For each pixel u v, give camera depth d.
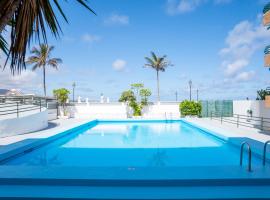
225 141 12.45
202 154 10.41
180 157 9.86
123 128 20.39
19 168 5.59
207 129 15.76
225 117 25.20
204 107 27.84
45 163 9.02
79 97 31.47
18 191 4.61
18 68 2.58
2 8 2.34
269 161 8.09
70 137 15.76
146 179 4.83
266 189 4.71
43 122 16.73
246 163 8.74
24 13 2.50
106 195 4.45
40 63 40.22
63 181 4.87
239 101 22.59
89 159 9.62
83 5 2.84
